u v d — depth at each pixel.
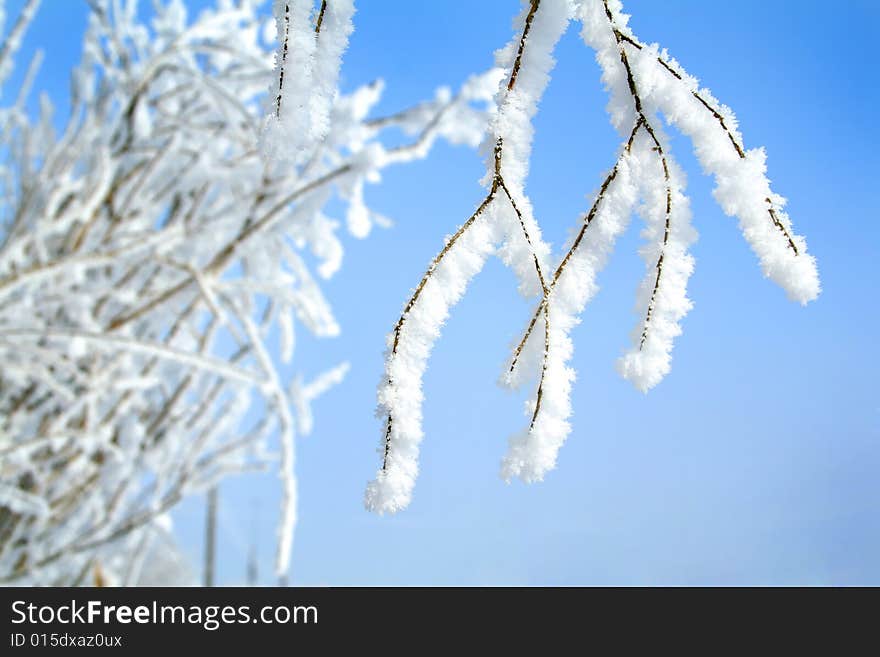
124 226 1.74
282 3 0.71
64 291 1.64
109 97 1.83
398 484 0.73
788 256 0.72
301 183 1.61
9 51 1.66
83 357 1.73
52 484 1.69
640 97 0.74
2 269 1.55
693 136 0.73
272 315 1.80
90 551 1.65
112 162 1.64
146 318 1.78
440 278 0.74
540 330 0.74
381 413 0.74
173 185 1.79
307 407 1.79
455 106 1.63
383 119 1.69
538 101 0.73
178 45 1.74
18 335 1.48
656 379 0.73
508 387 0.75
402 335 0.74
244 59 1.71
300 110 0.70
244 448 1.81
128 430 1.71
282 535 1.36
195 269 1.53
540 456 0.73
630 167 0.74
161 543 1.91
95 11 1.81
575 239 0.74
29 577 1.57
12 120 1.98
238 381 1.79
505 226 0.74
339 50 0.71
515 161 0.73
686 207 0.74
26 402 1.68
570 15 0.73
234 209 1.64
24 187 1.91
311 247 1.66
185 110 1.87
